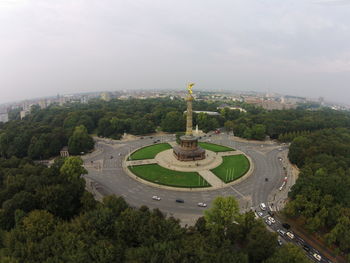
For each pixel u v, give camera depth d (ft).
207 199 385.50
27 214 264.93
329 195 308.60
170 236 228.02
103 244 207.92
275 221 328.08
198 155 558.97
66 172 373.61
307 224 296.30
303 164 523.70
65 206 304.71
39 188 311.88
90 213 260.42
